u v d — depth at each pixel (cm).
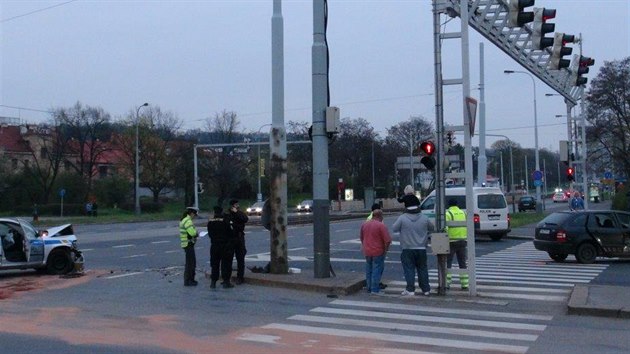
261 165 6888
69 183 8306
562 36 2239
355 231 4253
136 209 7331
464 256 1631
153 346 1029
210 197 9138
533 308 1393
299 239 3534
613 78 5797
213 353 981
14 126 9806
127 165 8750
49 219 6669
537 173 5503
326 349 1006
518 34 2244
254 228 4625
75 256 2092
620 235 2267
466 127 1516
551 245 2292
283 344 1041
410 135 8800
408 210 1550
